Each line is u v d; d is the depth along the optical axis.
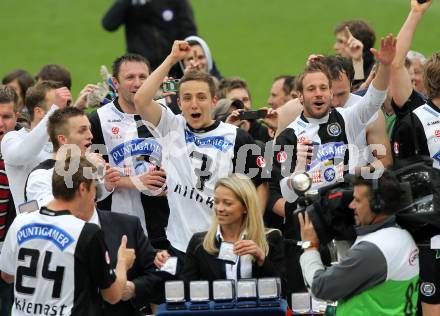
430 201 18.62
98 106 25.17
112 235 19.72
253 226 20.05
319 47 54.44
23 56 54.25
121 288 18.38
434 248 19.94
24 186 23.11
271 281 19.09
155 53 39.38
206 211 22.30
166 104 24.72
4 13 62.06
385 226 17.88
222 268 20.12
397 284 17.72
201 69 29.80
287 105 24.16
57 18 60.88
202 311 19.02
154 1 39.12
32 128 23.67
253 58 53.44
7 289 24.25
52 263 18.14
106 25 39.81
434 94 21.00
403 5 60.22
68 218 18.31
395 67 21.30
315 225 18.42
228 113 25.94
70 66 52.28
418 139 21.00
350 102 23.78
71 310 18.12
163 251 20.09
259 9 61.94
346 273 17.52
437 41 52.53
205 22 60.06
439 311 20.47
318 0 62.69
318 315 20.14
